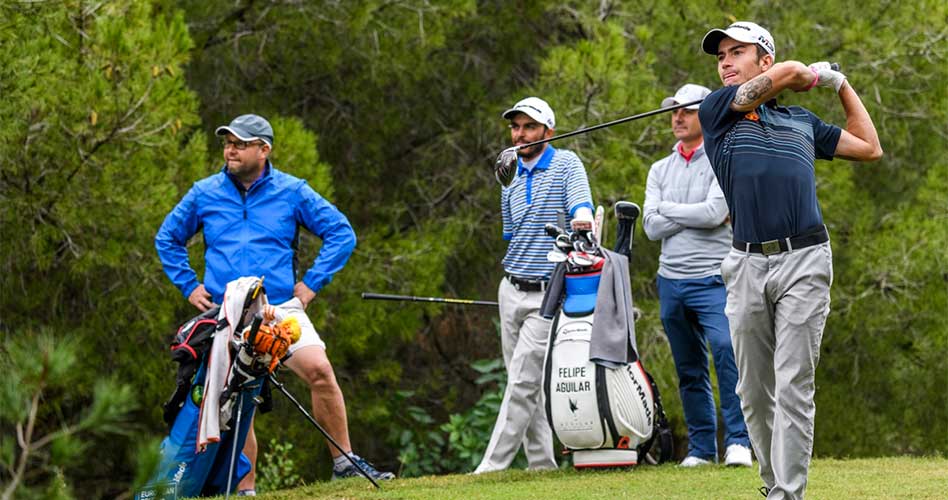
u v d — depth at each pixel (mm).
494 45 40312
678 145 21594
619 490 17625
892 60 35938
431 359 42938
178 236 20062
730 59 14992
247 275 19375
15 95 24406
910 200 39531
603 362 19125
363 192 39312
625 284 19625
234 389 17406
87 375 29391
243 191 19812
